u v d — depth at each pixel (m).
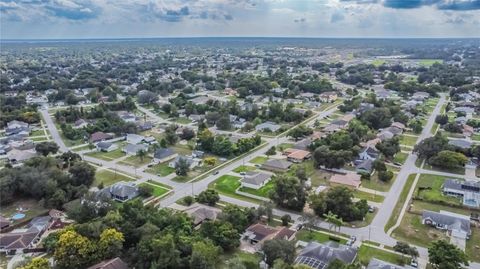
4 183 112.94
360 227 99.88
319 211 104.62
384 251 88.75
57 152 161.12
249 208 106.12
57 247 81.31
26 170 120.88
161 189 125.94
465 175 135.75
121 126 190.00
